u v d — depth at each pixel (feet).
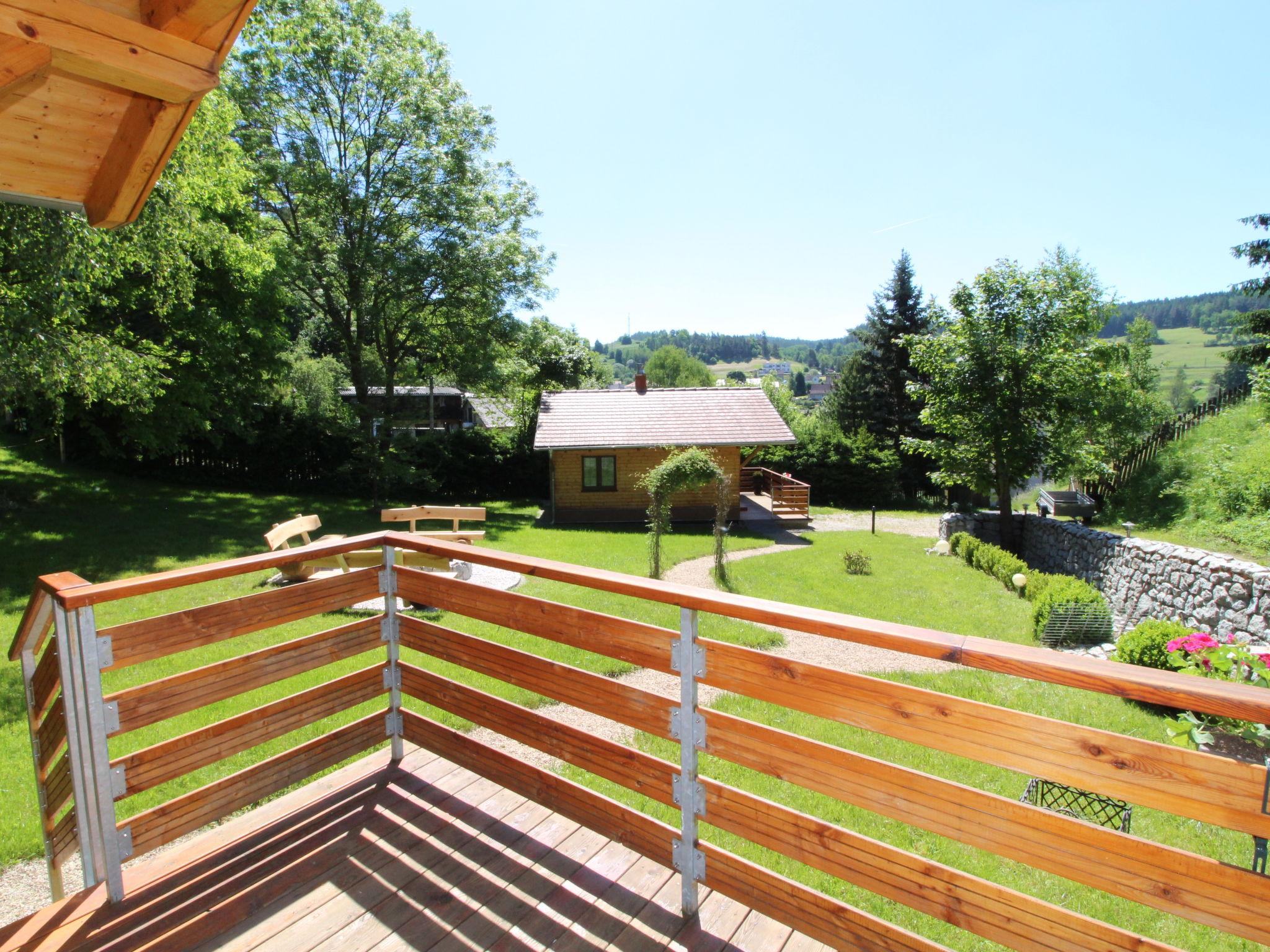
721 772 14.16
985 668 4.99
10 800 12.50
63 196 7.18
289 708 8.73
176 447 47.65
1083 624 26.94
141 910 7.13
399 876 7.71
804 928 6.39
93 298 32.48
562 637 7.79
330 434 61.52
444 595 9.12
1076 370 47.62
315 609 8.85
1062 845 4.98
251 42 53.16
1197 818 4.43
